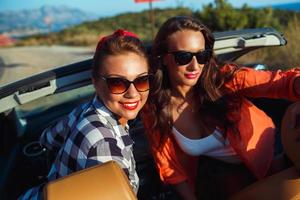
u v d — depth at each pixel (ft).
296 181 4.62
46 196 3.51
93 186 3.59
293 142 4.92
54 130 6.20
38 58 64.75
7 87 6.49
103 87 5.36
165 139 7.05
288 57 20.34
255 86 6.81
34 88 6.48
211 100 6.86
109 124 5.24
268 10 43.09
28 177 7.66
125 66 5.21
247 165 6.86
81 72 6.81
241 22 43.27
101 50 5.34
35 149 8.18
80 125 5.05
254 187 4.91
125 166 4.91
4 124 8.02
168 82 7.01
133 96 5.34
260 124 7.07
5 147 8.13
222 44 7.74
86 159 4.73
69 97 8.57
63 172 4.99
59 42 108.99
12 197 7.10
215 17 44.52
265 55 20.10
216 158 7.23
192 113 7.10
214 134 6.99
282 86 6.56
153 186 7.95
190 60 6.59
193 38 6.53
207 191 7.22
